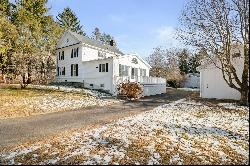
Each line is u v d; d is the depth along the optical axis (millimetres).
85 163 7477
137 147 9008
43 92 28391
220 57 23406
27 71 34000
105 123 13922
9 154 8445
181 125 13398
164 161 7703
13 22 39812
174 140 10148
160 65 70750
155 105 23094
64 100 23641
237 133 12000
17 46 34156
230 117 16500
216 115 17219
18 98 22859
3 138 10656
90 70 36719
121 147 9008
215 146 9594
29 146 9367
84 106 21609
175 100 28156
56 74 43344
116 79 33000
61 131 11953
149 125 13148
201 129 12562
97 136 10625
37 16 46281
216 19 22656
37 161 7672
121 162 7555
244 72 21953
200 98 30031
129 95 29516
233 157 8391
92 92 31828
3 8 43031
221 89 28859
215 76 29406
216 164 7637
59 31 47281
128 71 36438
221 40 22484
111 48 46125
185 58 75125
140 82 34625
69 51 40781
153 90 38438
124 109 20156
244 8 20422
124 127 12578
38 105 20359
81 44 37906
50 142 9852
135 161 7664
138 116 16344
